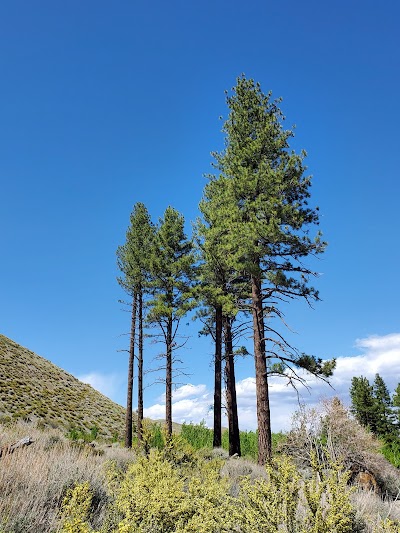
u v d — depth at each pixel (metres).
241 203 16.72
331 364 14.33
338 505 4.23
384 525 4.61
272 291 15.39
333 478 4.47
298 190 16.11
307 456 10.37
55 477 5.77
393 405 48.22
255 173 16.25
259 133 16.84
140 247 27.12
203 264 22.98
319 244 14.89
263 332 15.34
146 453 11.31
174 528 4.75
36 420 32.50
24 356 48.97
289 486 4.44
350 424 14.55
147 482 5.64
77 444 12.83
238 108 18.23
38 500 4.85
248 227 14.78
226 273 21.52
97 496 5.64
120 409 46.94
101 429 37.41
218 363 22.14
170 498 5.04
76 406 40.97
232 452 20.94
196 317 23.95
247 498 4.73
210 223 21.50
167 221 26.84
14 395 36.12
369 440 14.92
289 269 15.70
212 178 21.95
